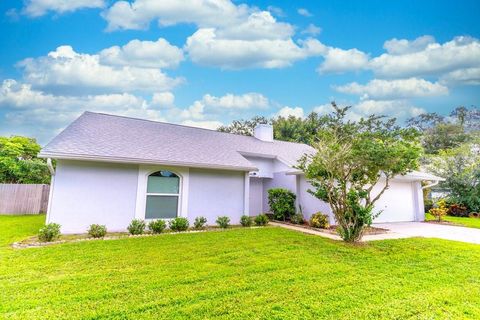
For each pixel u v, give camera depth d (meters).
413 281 5.55
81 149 9.91
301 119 36.09
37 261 6.38
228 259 6.86
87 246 7.88
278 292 4.84
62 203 9.85
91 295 4.55
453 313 4.20
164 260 6.66
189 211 12.33
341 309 4.25
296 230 11.64
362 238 10.33
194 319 3.86
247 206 13.86
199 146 14.20
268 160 17.97
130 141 12.04
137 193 11.16
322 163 9.45
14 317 3.80
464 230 12.81
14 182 20.00
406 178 15.95
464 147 20.78
